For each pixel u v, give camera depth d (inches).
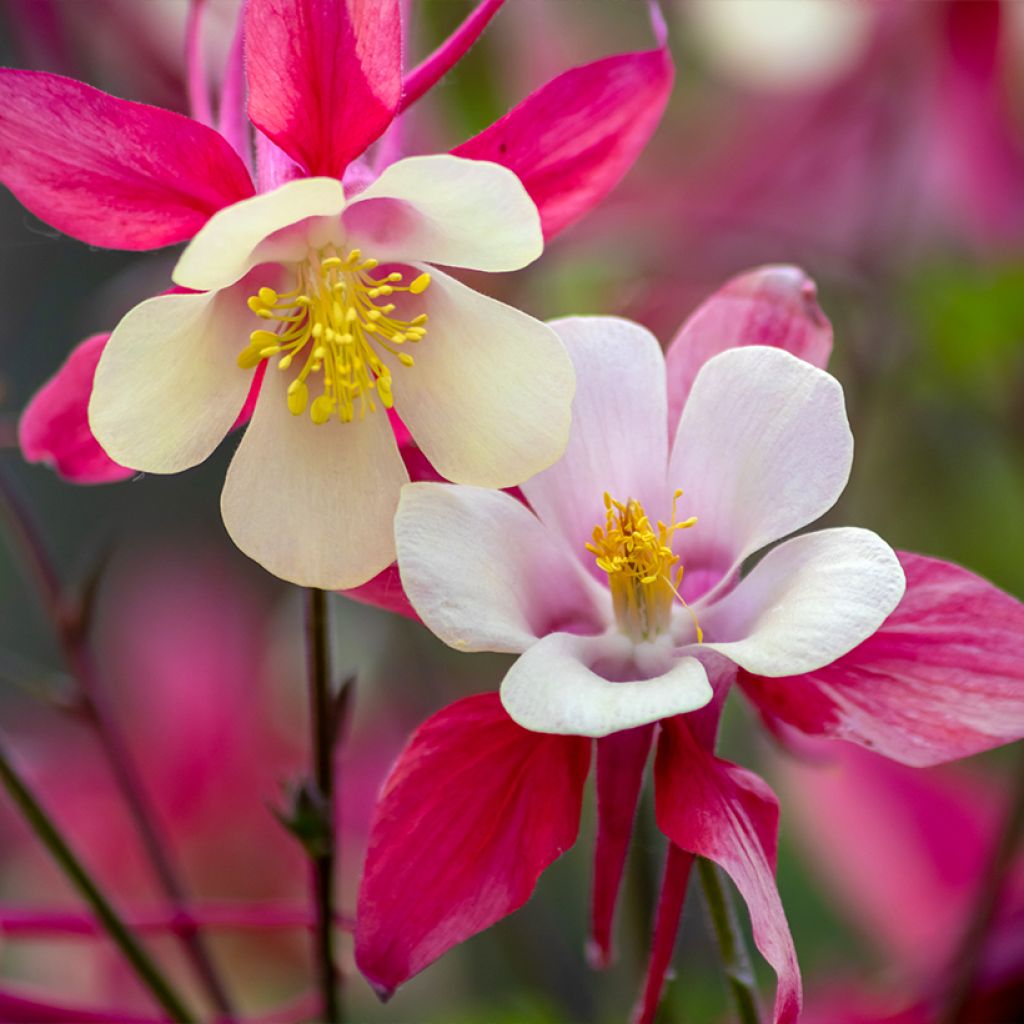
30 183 12.2
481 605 12.1
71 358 12.6
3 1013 14.2
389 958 12.1
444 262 12.6
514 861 12.3
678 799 12.2
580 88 12.5
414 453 12.7
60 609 15.2
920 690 12.4
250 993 16.8
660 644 12.7
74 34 16.3
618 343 12.8
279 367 12.5
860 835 16.2
